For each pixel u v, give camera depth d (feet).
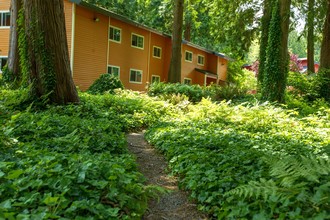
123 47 89.92
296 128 31.09
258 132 28.78
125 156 20.16
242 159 17.31
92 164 13.84
